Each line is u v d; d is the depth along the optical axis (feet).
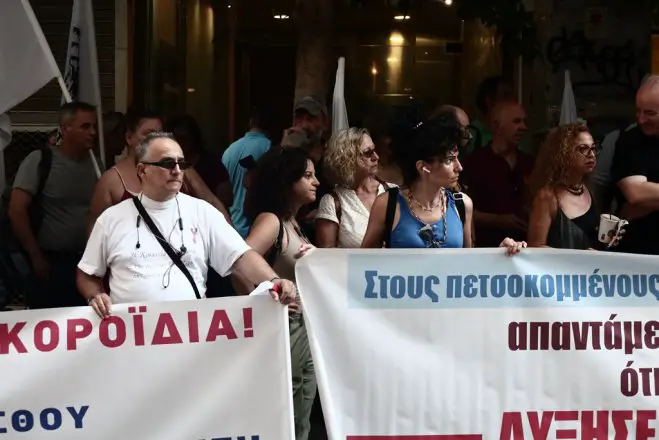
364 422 17.02
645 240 20.83
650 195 20.35
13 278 23.00
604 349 17.30
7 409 16.20
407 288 17.03
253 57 33.27
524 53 27.89
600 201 22.16
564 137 19.58
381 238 18.22
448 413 17.10
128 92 30.66
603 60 27.43
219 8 33.09
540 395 17.22
